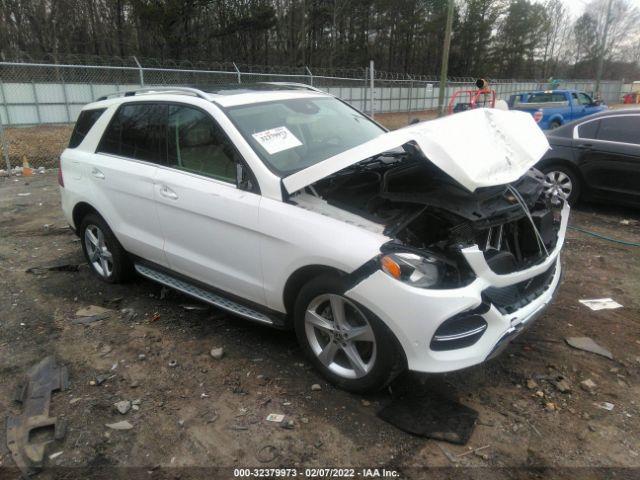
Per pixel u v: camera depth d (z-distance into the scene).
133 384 3.25
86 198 4.53
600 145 7.00
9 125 19.20
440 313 2.62
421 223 3.04
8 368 3.46
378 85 28.02
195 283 3.89
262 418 2.91
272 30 42.19
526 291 3.15
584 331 3.87
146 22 32.97
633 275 4.94
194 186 3.58
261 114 3.73
